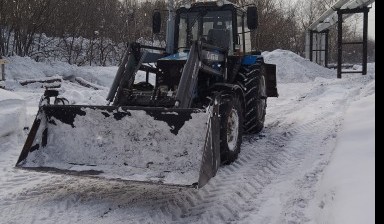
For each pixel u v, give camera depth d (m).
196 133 3.74
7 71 14.14
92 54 20.72
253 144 5.99
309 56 23.66
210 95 5.08
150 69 5.38
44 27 18.94
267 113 8.84
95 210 3.60
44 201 3.80
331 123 7.15
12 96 6.18
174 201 3.81
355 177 3.46
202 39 5.16
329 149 5.39
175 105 4.23
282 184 4.23
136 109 3.90
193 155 3.73
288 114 8.56
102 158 4.01
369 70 22.73
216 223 3.33
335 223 2.77
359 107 6.92
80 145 4.13
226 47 6.00
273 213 3.50
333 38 39.94
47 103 4.38
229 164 4.95
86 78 15.20
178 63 4.99
